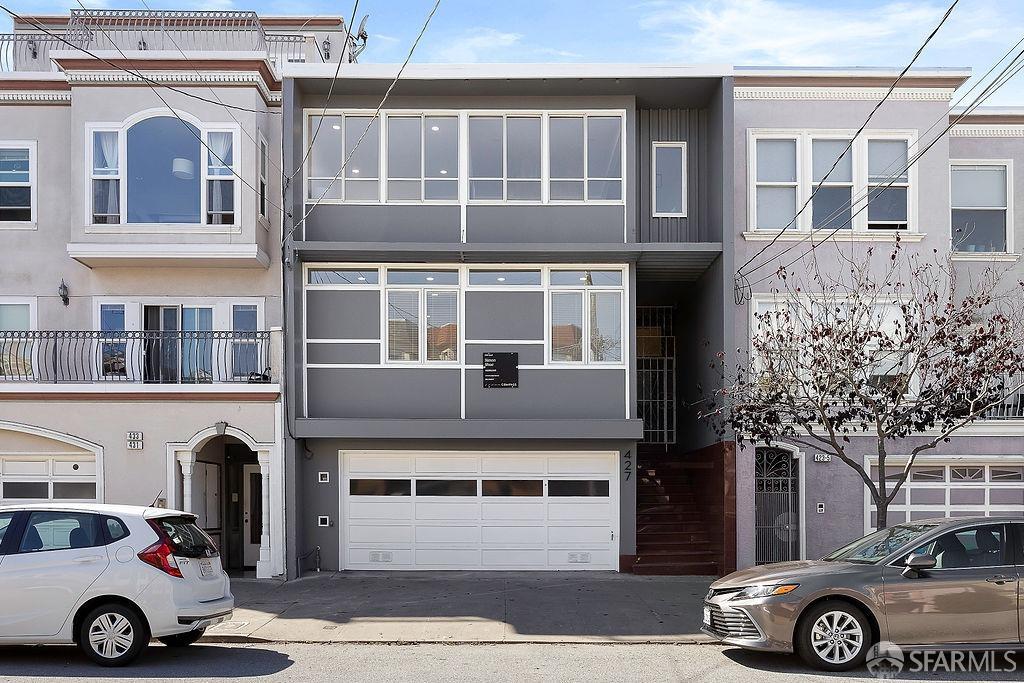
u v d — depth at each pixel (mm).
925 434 15750
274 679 8609
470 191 16141
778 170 16281
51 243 16453
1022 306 15773
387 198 16141
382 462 16234
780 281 15875
